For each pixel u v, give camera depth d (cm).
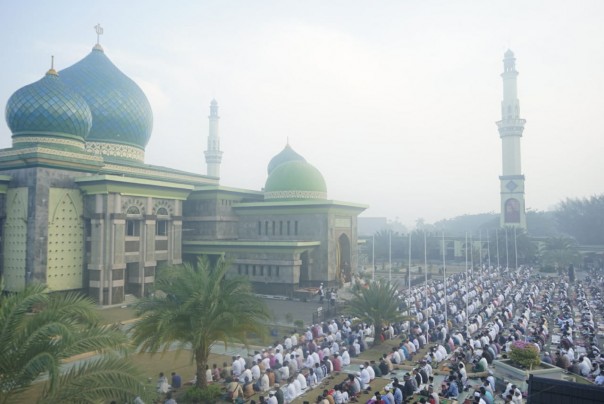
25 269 4203
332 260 5831
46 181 4312
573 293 5950
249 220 6219
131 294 4825
